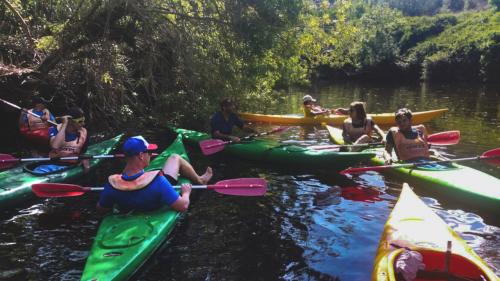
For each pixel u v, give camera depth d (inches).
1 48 328.5
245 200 187.8
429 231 132.7
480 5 2332.7
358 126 272.1
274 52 326.3
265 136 335.3
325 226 159.3
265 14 284.8
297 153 240.5
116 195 145.3
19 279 123.9
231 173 233.3
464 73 1236.5
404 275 110.1
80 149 221.3
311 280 123.6
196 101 369.7
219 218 168.2
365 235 150.8
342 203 182.7
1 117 310.5
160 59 359.6
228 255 138.7
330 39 331.0
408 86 1040.2
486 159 206.1
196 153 281.7
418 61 1369.3
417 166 211.3
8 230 157.2
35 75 315.6
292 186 207.8
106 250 126.0
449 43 1371.8
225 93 354.3
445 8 2503.7
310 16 311.4
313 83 1172.5
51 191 169.8
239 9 286.5
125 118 360.2
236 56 317.1
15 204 180.2
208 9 309.0
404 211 149.3
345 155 224.8
